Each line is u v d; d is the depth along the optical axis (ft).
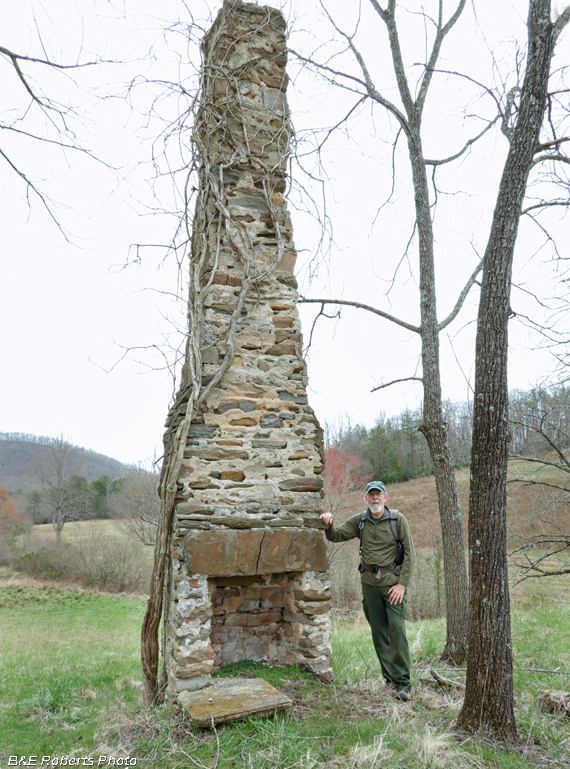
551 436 21.85
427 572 48.37
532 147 12.20
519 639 22.61
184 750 10.59
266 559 14.55
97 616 56.59
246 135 16.35
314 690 13.84
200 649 13.51
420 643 21.66
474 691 11.39
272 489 15.12
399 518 15.06
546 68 12.11
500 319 12.06
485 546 11.51
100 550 78.18
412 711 12.66
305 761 9.86
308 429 15.97
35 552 85.35
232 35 16.72
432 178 22.86
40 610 60.85
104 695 17.22
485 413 11.82
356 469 67.15
